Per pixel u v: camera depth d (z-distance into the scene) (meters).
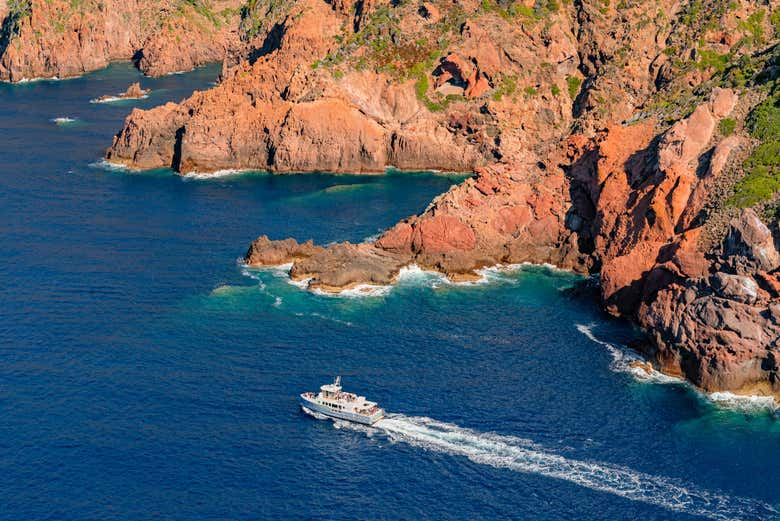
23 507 121.69
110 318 172.00
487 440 136.62
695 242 170.12
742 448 135.88
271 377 152.12
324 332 168.00
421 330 170.25
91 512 121.00
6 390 147.50
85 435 136.38
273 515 120.75
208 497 124.00
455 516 121.00
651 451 134.75
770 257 157.25
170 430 137.88
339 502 123.38
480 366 157.25
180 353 159.38
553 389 150.50
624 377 155.12
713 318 153.00
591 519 120.56
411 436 137.38
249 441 135.62
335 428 139.12
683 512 122.12
